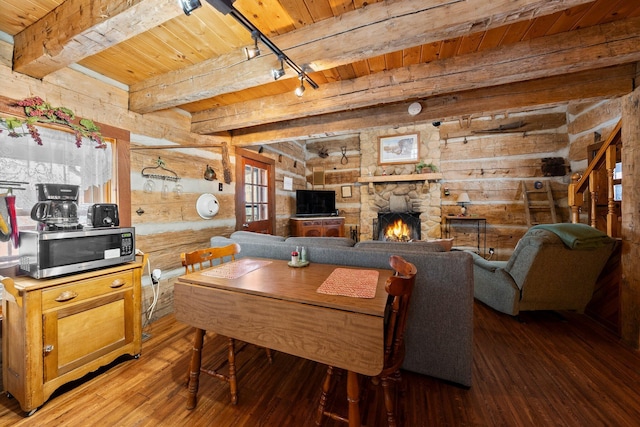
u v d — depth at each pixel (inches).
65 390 60.9
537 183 164.1
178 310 59.8
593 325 91.7
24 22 60.3
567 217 158.6
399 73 82.4
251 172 158.4
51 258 57.4
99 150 82.3
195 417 53.6
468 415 53.1
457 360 61.0
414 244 76.5
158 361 72.9
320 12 59.4
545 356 72.9
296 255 71.7
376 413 54.2
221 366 66.2
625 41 62.4
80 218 79.0
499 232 173.2
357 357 43.0
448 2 51.3
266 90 97.2
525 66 70.1
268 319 50.1
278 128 127.7
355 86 87.9
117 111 88.0
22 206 65.8
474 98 95.5
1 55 63.0
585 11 59.4
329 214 199.8
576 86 83.6
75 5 53.1
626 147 78.6
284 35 65.6
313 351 46.3
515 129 169.2
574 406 54.8
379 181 196.2
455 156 182.1
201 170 120.6
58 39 55.6
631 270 77.2
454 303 60.8
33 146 67.7
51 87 72.1
